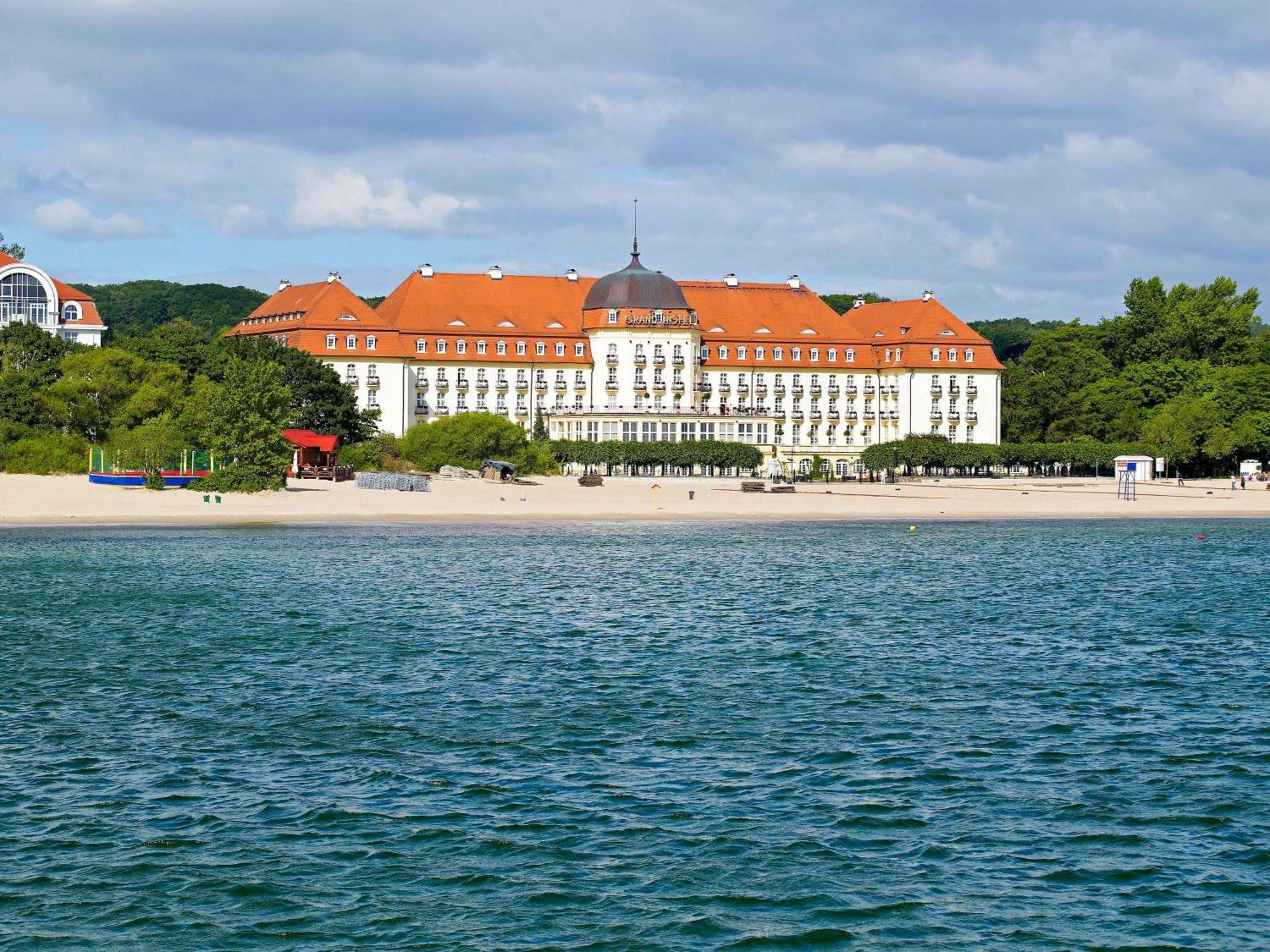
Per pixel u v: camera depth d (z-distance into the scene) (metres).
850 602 71.69
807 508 137.50
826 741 42.41
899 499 152.12
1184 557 96.19
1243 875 32.09
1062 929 29.31
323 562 86.56
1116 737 43.09
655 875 31.75
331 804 36.16
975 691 49.59
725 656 55.94
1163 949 28.47
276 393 131.88
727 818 35.34
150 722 44.03
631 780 38.38
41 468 134.38
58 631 59.75
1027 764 40.19
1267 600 73.44
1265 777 38.91
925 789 37.75
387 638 59.06
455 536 105.19
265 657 54.62
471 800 36.56
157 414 146.88
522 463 173.50
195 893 30.64
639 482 173.62
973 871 32.12
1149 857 33.06
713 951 28.19
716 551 97.38
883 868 32.28
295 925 29.17
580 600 71.00
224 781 38.03
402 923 29.31
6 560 84.69
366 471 159.50
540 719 44.78
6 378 146.88
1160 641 60.16
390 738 42.41
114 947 28.17
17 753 40.38
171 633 59.81
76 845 33.22
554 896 30.64
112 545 94.00
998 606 70.56
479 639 59.16
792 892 30.95
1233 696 48.97
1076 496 164.50
